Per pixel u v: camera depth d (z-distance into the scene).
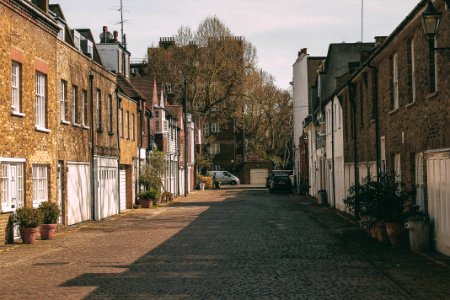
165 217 30.77
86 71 28.25
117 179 34.28
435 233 16.06
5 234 19.09
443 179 15.21
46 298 10.53
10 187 19.53
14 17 19.69
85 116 28.50
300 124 63.25
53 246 18.72
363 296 10.45
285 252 16.56
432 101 16.19
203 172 81.75
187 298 10.38
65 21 27.11
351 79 28.64
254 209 36.03
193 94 68.94
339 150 34.38
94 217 29.16
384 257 15.31
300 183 59.16
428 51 16.55
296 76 62.81
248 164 90.38
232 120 84.69
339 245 18.08
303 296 10.47
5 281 12.49
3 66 18.78
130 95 39.72
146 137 43.19
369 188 18.81
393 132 21.38
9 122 19.27
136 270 13.58
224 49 69.06
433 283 11.62
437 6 15.10
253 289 11.15
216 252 16.64
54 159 23.59
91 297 10.55
